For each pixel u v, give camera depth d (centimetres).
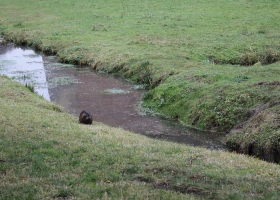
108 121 1716
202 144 1449
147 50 2716
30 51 3359
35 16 4478
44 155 1020
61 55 2991
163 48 2736
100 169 941
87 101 2017
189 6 4203
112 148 1110
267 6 3894
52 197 780
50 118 1439
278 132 1282
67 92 2188
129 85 2292
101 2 4866
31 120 1359
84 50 2961
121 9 4378
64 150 1060
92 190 812
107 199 767
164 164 985
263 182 896
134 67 2428
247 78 1850
